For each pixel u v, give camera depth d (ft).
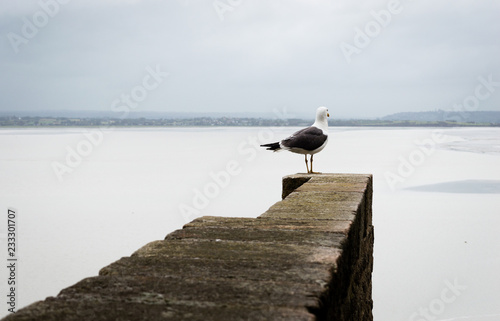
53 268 42.65
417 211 65.36
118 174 104.27
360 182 19.51
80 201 73.51
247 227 11.70
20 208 67.87
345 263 10.46
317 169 109.40
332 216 13.15
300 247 9.80
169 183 91.25
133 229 56.44
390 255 47.57
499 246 49.65
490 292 38.55
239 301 6.86
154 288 7.32
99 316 6.28
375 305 37.04
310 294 7.14
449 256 46.91
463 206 67.87
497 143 190.08
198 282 7.61
